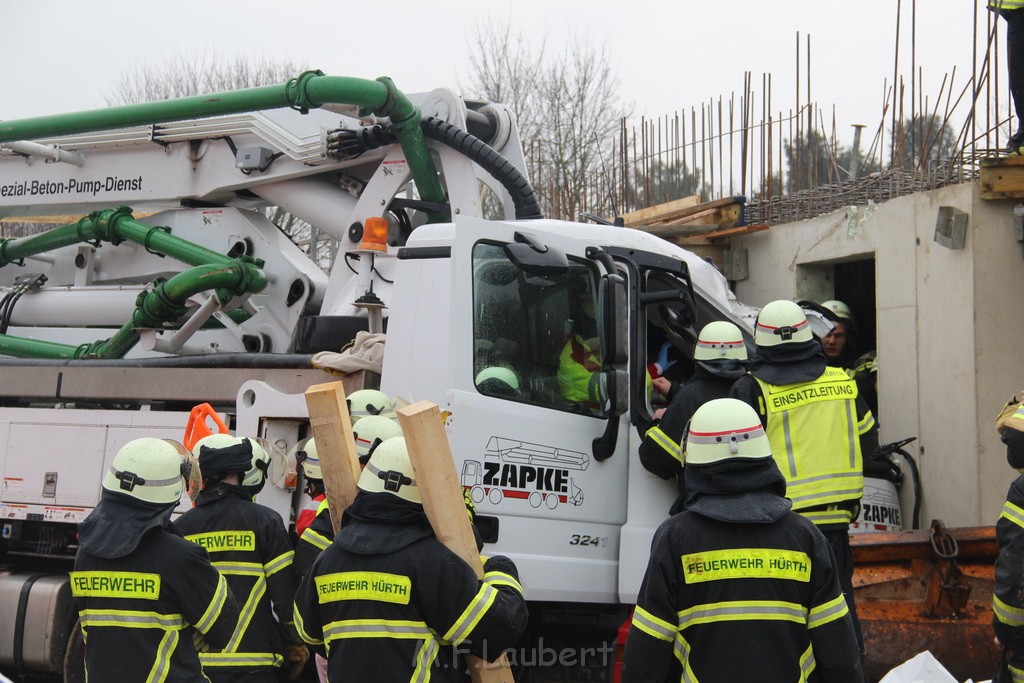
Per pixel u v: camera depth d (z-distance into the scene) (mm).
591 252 4996
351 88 6148
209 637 3693
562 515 4656
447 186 6457
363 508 3424
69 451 5750
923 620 4988
